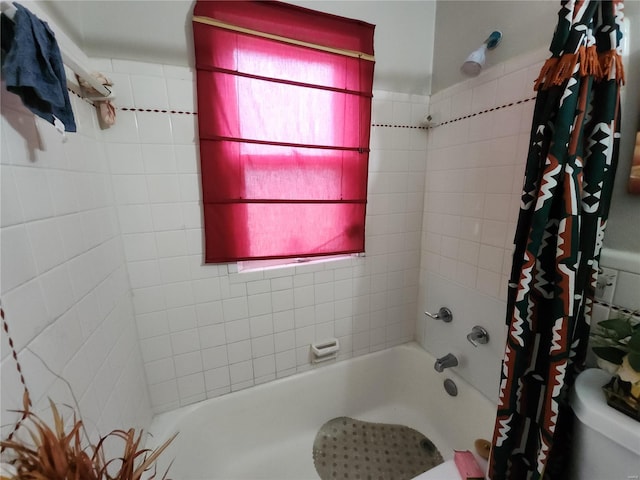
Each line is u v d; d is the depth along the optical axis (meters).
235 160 1.22
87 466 0.50
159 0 1.05
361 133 1.41
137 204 1.15
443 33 1.43
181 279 1.26
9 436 0.51
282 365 1.53
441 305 1.60
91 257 0.89
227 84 1.15
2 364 0.51
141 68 1.07
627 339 0.80
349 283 1.60
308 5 1.24
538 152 0.85
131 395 1.11
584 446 0.80
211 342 1.36
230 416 1.43
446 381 1.54
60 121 0.68
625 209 0.88
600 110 0.79
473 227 1.35
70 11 0.92
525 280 0.85
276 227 1.34
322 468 1.41
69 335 0.74
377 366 1.74
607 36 0.78
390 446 1.53
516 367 0.90
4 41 0.56
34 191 0.65
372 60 1.36
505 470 0.97
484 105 1.25
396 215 1.62
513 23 1.10
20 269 0.58
